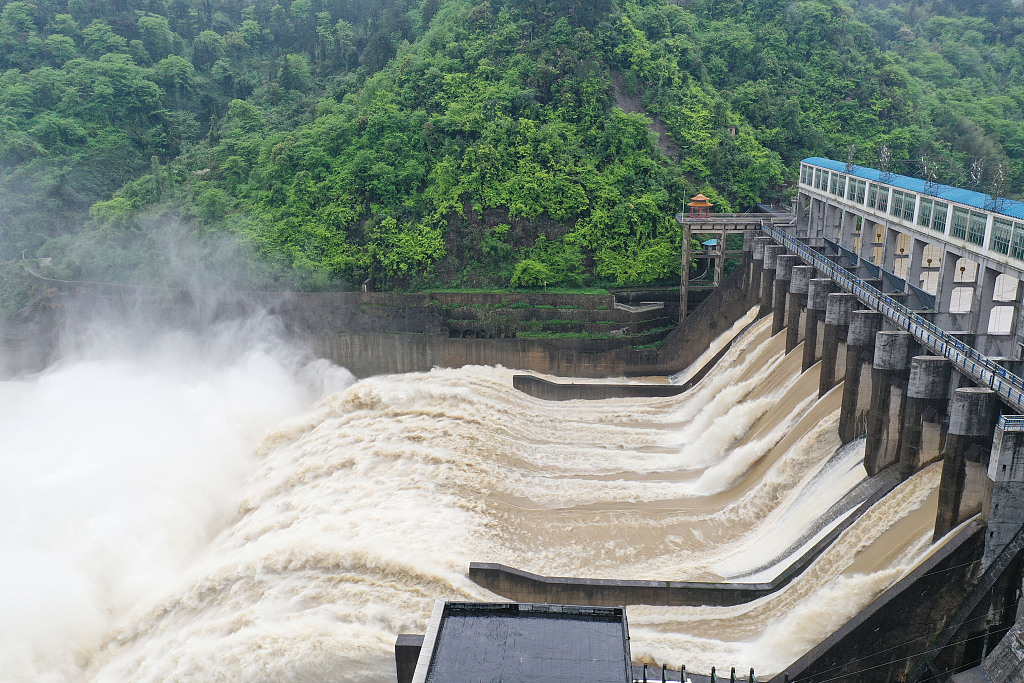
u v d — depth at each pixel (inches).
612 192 4192.9
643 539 2330.2
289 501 2588.6
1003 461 1660.9
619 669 1181.1
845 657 1694.1
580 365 3661.4
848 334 2431.1
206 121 6117.1
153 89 5826.8
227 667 1908.2
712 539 2324.1
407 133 4537.4
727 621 1952.5
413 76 4817.9
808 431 2493.8
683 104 4746.6
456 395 3307.1
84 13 6535.4
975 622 1704.0
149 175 5142.7
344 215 4284.0
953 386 2041.1
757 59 5300.2
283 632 1941.4
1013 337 2183.8
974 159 4911.4
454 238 4178.2
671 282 4111.7
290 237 4256.9
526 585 2062.0
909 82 5388.8
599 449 2957.7
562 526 2400.3
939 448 2046.0
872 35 5880.9
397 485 2588.6
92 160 5324.8
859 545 1958.7
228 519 2684.5
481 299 3927.2
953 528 1790.1
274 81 6092.5
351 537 2260.1
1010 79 6092.5
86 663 2096.5
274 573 2158.0
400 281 4124.0
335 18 7160.4
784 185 4547.2
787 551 2143.2
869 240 3292.3
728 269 4234.7
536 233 4158.5
